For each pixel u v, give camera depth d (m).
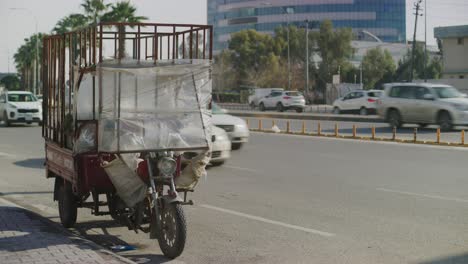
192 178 7.46
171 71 7.43
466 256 6.90
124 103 7.24
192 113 7.52
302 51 91.06
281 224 8.68
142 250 7.41
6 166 15.58
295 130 29.45
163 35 8.64
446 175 13.70
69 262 6.24
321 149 19.86
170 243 6.89
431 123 27.03
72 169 7.66
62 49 8.38
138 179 7.16
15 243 7.06
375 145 21.28
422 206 9.96
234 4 147.12
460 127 28.52
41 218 8.62
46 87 9.39
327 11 136.25
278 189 11.81
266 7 141.12
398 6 139.25
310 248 7.33
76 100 7.71
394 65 97.44
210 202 10.46
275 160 16.72
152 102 7.38
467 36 57.62
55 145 8.66
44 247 6.88
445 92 27.36
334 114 43.38
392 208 9.80
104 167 7.14
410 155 17.97
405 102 28.05
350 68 93.06
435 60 104.56
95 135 7.27
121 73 7.20
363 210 9.64
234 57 93.62
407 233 8.05
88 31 7.61
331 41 91.25
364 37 136.38
